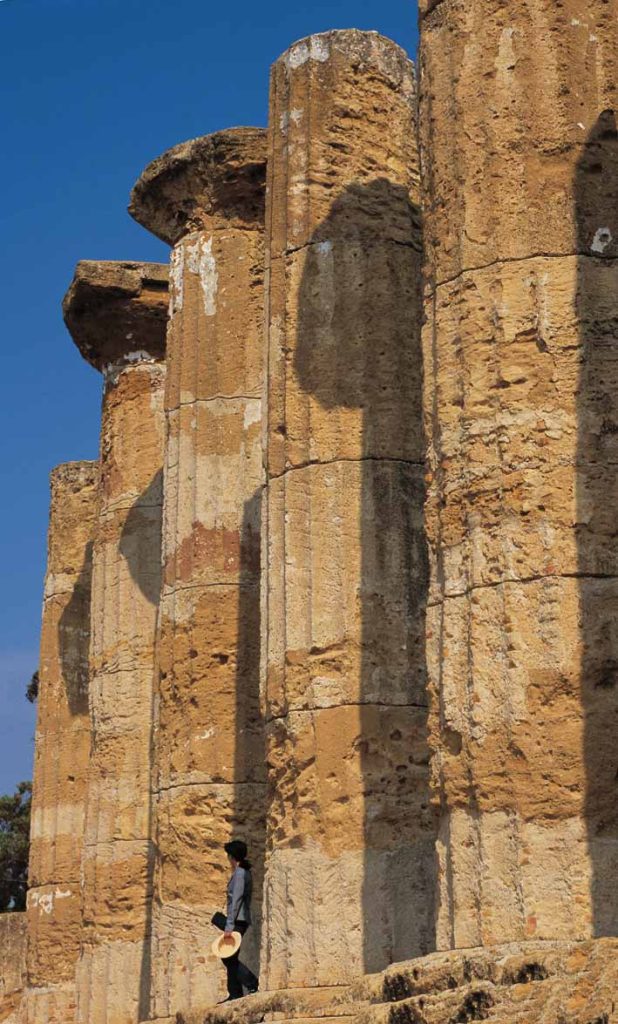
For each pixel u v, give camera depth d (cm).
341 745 1489
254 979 1628
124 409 2397
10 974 3052
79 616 2845
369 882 1458
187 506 1909
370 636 1519
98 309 2391
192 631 1867
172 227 2023
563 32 1249
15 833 4938
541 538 1176
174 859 1814
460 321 1238
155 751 1900
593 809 1127
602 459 1187
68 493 2916
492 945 1126
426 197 1291
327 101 1666
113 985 2173
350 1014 1237
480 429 1212
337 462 1560
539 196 1230
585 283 1214
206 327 1950
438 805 1192
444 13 1295
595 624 1158
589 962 1021
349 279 1612
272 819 1509
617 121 1244
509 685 1158
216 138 1950
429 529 1240
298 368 1594
